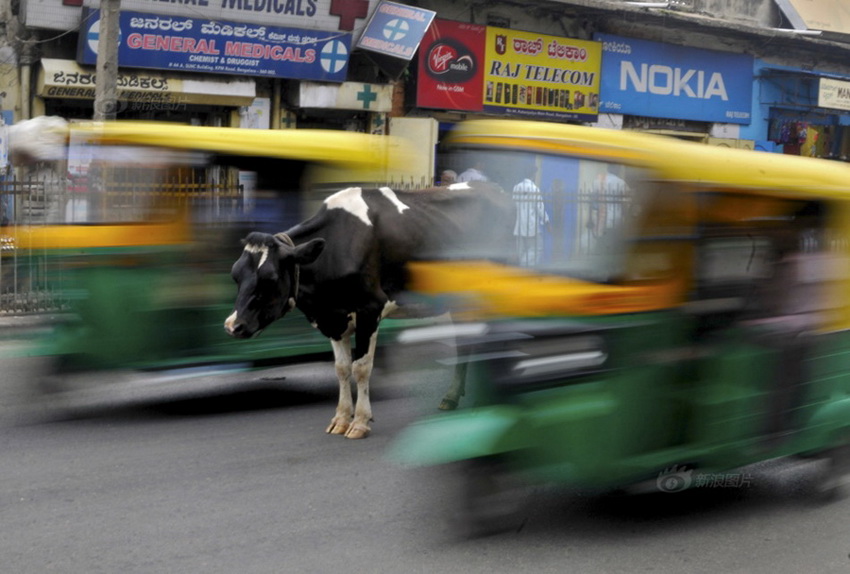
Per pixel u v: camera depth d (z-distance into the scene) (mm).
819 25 33406
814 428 7766
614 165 6949
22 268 14625
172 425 10391
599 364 6777
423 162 24500
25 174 15492
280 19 21828
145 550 6957
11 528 7344
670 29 30078
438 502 8039
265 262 8734
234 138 10711
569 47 27484
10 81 19453
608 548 7055
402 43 22984
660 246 6883
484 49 25672
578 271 7016
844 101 34438
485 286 7191
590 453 6793
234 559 6816
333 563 6758
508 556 6887
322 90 22938
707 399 7125
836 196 7633
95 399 11461
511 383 6730
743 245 7211
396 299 10031
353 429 9977
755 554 7020
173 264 10562
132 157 10391
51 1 19062
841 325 7848
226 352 10875
